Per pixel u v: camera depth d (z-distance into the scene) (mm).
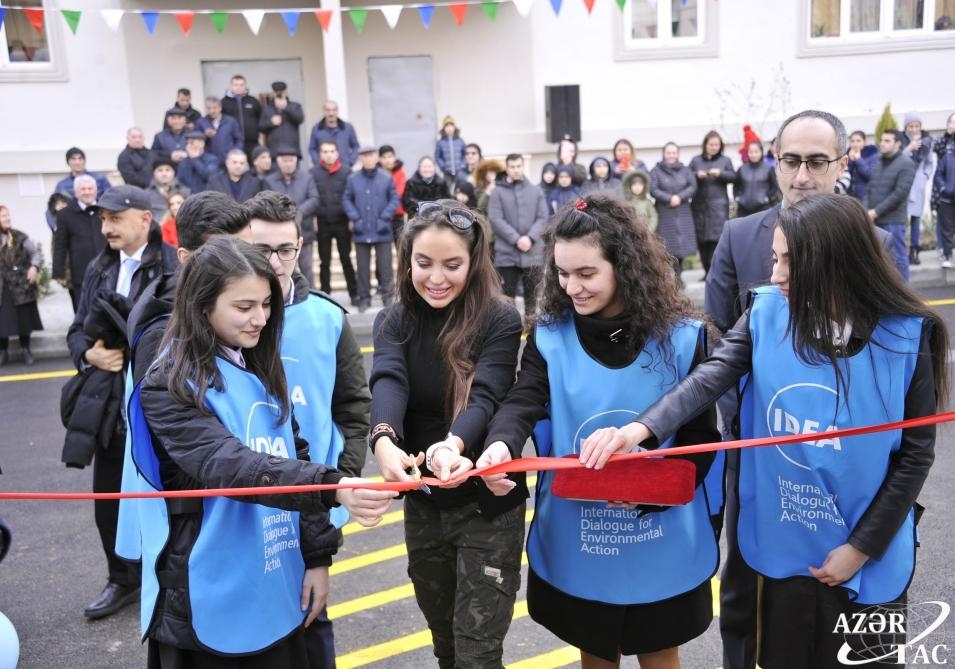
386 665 3350
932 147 11430
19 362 8898
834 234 2053
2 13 8633
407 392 2533
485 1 9609
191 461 2059
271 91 12867
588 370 2348
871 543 2105
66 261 8617
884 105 13570
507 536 2480
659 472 2238
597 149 13203
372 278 11922
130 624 3754
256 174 10016
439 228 2422
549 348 2389
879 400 2102
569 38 13047
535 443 2527
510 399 2404
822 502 2166
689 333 2350
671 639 2404
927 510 4508
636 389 2328
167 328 2182
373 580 4074
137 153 10664
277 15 12742
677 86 13297
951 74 13570
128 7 12266
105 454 3688
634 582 2369
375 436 2363
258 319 2145
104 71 12328
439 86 13078
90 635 3674
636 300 2277
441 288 2459
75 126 12344
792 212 2125
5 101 12086
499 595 2465
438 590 2641
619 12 13008
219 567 2100
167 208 9586
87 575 4238
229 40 12688
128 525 2412
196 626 2072
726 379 2279
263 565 2174
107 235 3543
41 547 4570
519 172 9203
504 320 2529
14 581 4184
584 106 13219
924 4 13438
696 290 10281
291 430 2354
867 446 2109
